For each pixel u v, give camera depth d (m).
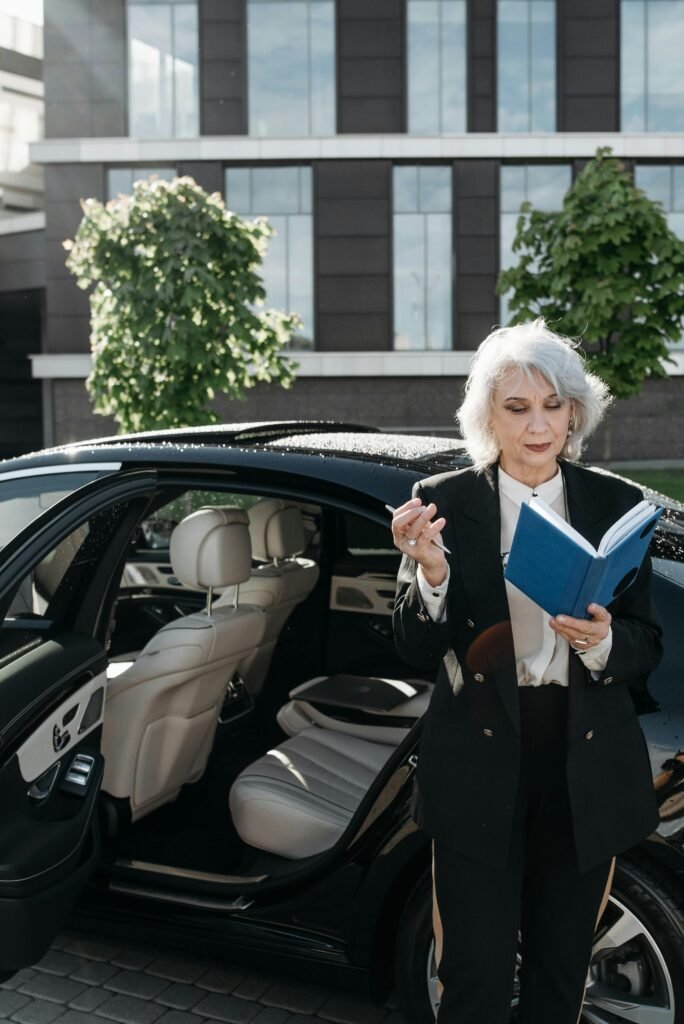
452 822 1.87
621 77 20.92
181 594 4.19
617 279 11.73
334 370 21.00
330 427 3.47
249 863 2.86
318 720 3.33
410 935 2.31
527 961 1.96
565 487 1.92
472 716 1.86
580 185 11.83
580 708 1.83
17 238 23.19
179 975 2.85
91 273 10.41
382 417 21.17
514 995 2.29
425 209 21.12
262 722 3.83
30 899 2.30
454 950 1.91
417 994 2.32
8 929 2.29
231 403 21.17
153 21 20.97
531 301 12.41
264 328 10.73
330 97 20.98
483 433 1.92
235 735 3.74
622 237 11.43
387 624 3.82
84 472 2.85
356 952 2.39
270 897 2.51
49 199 21.27
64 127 21.27
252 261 10.66
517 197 21.06
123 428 10.64
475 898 1.88
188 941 2.65
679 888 2.12
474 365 1.91
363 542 3.86
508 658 1.83
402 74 20.84
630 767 1.89
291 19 20.88
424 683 3.57
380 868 2.32
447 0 20.75
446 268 21.16
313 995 2.76
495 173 20.92
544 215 12.19
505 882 1.89
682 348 20.84
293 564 3.74
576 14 20.73
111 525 2.82
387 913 2.39
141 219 10.24
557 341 1.86
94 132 21.20
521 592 1.81
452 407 21.08
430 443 3.03
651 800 1.92
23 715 2.37
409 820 2.27
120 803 3.01
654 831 2.08
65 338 21.48
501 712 1.84
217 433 2.97
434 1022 2.30
